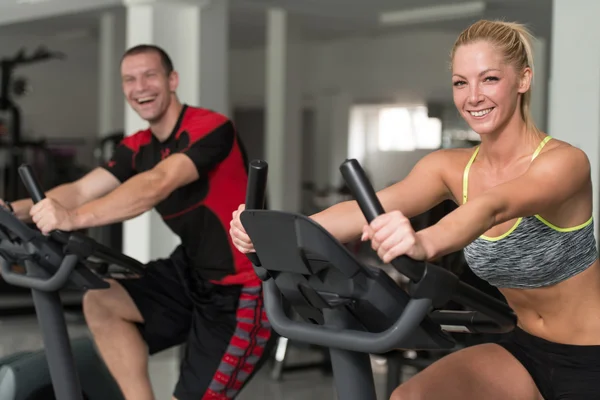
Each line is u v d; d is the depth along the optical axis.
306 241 1.48
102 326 2.83
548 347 2.11
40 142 9.99
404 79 11.25
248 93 12.95
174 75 2.99
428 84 11.01
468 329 1.90
